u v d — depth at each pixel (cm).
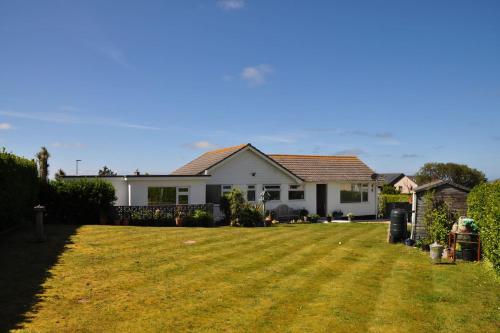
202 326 847
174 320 874
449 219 1853
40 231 1672
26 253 1455
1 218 1722
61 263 1330
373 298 1055
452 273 1334
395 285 1182
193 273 1266
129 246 1673
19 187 1902
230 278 1220
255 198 3391
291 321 886
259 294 1066
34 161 2300
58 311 904
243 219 2806
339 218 3653
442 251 1556
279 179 3500
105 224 2495
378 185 3931
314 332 830
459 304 1010
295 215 3484
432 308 980
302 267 1395
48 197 2436
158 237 1942
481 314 939
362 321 894
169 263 1391
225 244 1827
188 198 2936
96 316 882
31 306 928
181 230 2269
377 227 2859
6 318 855
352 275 1295
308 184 3631
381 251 1761
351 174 3847
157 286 1114
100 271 1248
